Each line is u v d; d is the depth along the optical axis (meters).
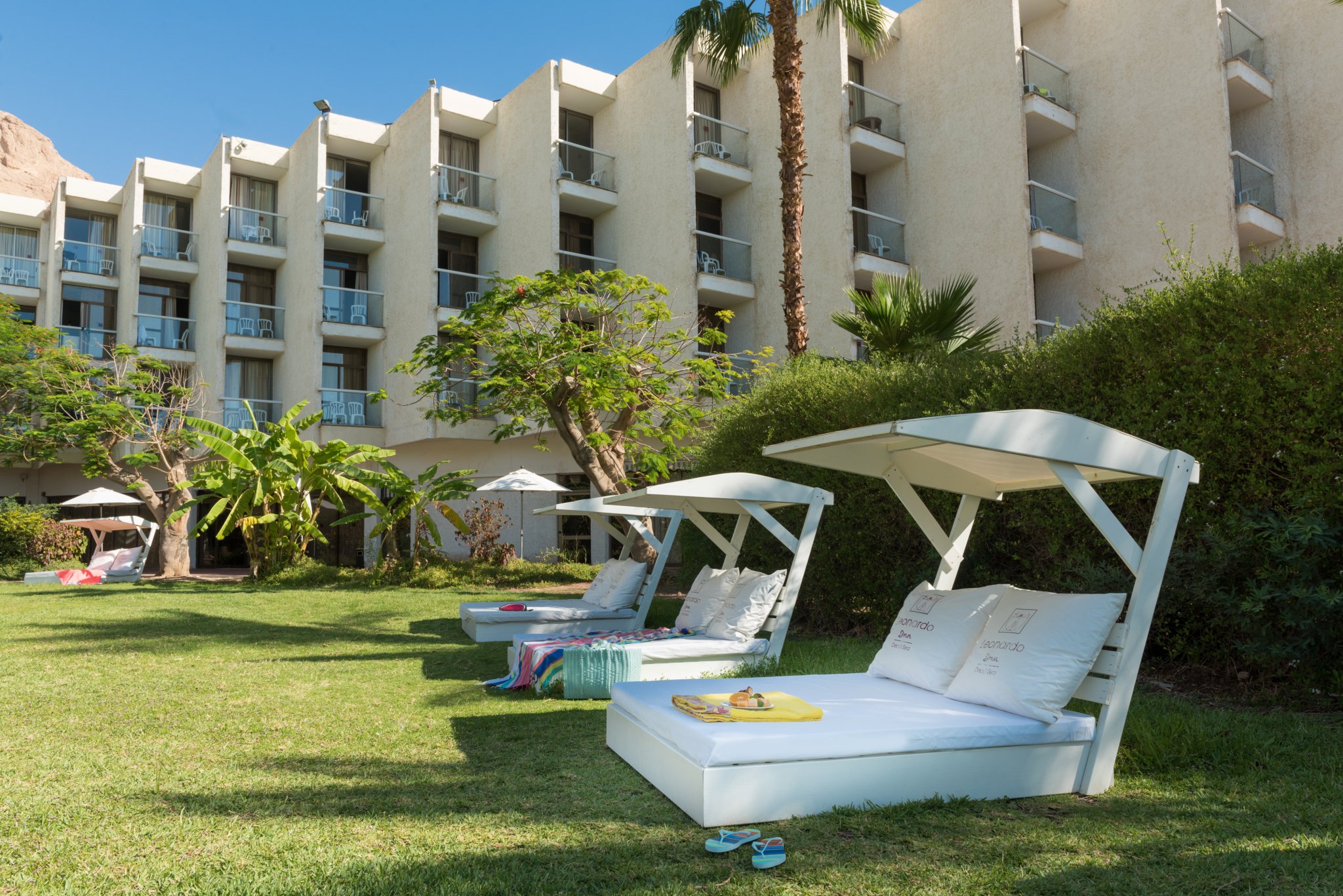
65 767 4.29
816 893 2.76
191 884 2.83
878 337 10.30
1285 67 14.80
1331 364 5.30
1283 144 14.73
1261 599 5.10
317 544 24.44
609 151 20.78
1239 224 14.02
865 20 14.05
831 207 16.95
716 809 3.38
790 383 10.10
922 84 17.38
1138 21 15.24
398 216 22.36
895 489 5.14
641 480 17.02
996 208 15.72
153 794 3.84
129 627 10.05
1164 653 6.48
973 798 3.68
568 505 9.48
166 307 25.41
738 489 7.16
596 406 13.13
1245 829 3.21
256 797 3.79
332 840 3.25
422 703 5.89
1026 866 2.94
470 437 21.02
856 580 9.17
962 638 4.54
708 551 11.66
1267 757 4.03
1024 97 15.46
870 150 17.17
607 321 14.49
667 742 3.86
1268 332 5.62
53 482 27.66
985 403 7.56
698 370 13.78
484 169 22.34
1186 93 14.46
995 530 7.72
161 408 21.16
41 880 2.87
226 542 26.00
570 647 6.29
